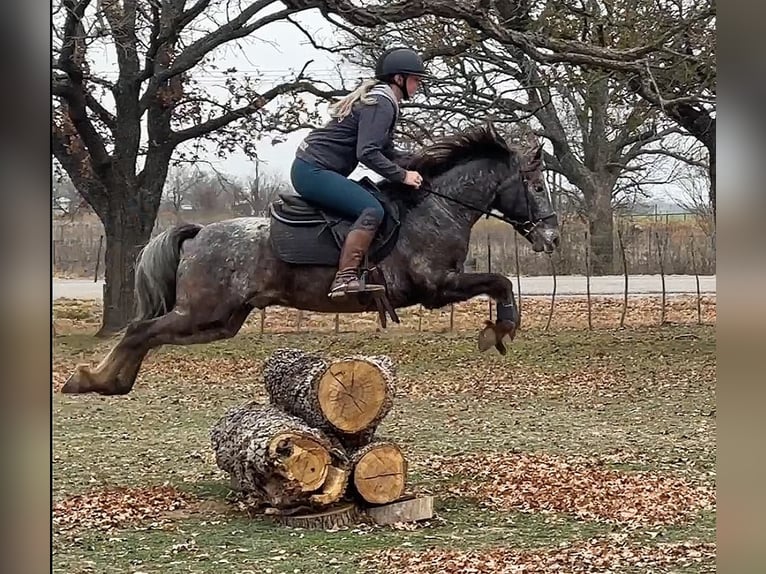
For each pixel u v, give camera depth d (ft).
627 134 77.05
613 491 22.35
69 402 39.32
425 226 20.85
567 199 98.22
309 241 20.48
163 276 21.56
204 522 19.70
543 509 20.75
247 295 20.99
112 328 59.72
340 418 19.31
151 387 44.42
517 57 57.67
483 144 21.40
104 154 60.95
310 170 20.35
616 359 51.98
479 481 23.79
